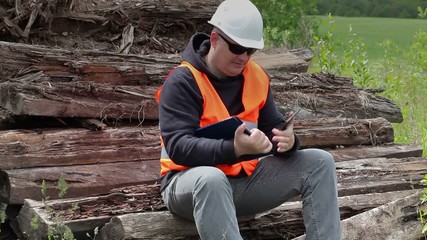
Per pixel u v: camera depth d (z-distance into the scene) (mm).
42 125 5680
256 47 4438
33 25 6555
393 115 6918
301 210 5082
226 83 4582
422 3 30562
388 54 11523
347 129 6281
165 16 7191
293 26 13641
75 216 4707
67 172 5191
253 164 4641
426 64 10664
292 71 7203
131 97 5816
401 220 5246
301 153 4613
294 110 6508
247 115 4629
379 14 30328
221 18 4461
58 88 5582
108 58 6090
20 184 5016
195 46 4664
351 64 9000
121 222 4559
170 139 4406
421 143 7730
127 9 6977
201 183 4277
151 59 6242
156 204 4816
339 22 25594
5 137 5297
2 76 5836
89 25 6840
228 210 4285
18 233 5086
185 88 4465
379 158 6102
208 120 4520
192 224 4691
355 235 5078
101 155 5391
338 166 5883
